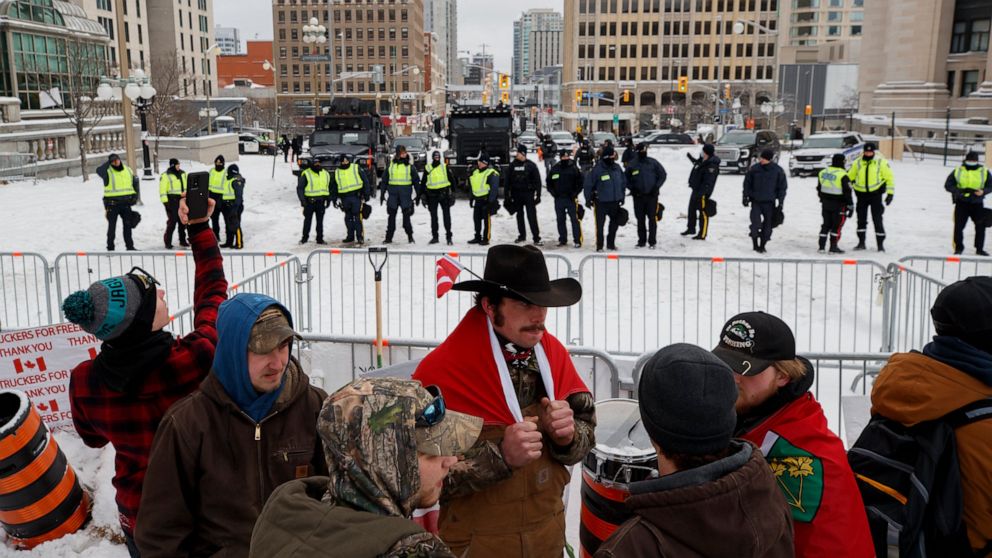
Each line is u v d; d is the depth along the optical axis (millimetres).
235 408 2551
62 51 33594
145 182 26703
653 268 11922
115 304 2744
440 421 1750
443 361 2855
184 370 2947
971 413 2555
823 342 8391
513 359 2900
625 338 8672
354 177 15320
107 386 2869
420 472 1746
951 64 46656
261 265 12406
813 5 128375
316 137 24938
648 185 14398
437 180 15219
